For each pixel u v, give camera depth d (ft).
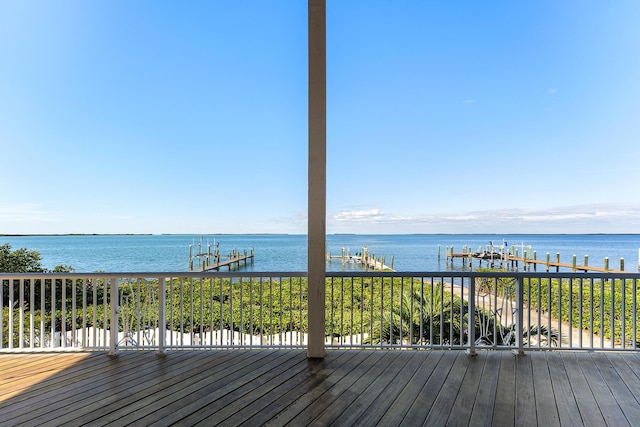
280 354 11.31
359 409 7.49
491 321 15.89
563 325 23.70
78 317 22.24
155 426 6.79
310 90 11.11
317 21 10.98
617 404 7.82
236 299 25.75
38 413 7.34
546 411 7.47
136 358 11.02
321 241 11.04
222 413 7.32
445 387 8.70
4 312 21.22
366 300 24.62
